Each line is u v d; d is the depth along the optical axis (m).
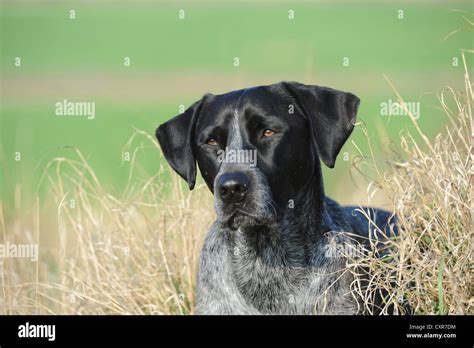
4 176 16.97
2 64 61.22
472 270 9.01
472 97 9.69
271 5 94.50
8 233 13.99
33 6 99.12
